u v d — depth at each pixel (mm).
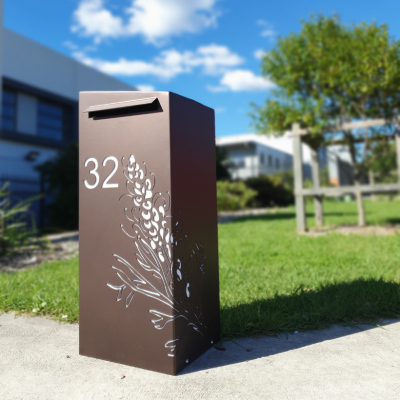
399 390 1738
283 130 8047
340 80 6836
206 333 2227
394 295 2957
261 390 1752
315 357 2117
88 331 2178
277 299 2977
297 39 7758
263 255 5012
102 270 2139
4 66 15188
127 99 2037
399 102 6996
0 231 6055
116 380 1876
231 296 3182
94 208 2172
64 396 1729
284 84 8086
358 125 6914
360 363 2031
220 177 19375
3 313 3055
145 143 2002
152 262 1979
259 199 21141
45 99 17328
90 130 2186
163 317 1947
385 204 19375
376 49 6586
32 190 14773
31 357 2174
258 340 2389
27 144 15930
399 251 4820
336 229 7598
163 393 1737
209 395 1711
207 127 2338
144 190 2004
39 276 4113
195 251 2139
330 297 3074
